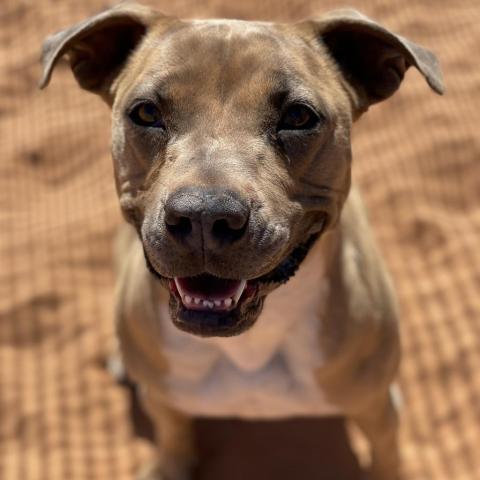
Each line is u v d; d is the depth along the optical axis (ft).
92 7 5.58
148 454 3.03
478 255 3.46
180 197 1.86
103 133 4.50
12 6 5.60
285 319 2.30
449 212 3.80
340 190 2.19
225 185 1.88
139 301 2.37
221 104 2.02
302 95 2.05
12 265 3.65
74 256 3.69
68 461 3.00
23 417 3.11
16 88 4.92
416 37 5.02
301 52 2.14
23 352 3.33
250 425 3.06
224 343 2.34
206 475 2.96
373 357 2.40
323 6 5.34
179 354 2.37
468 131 4.11
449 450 2.94
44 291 3.50
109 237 3.77
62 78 4.96
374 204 3.83
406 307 3.35
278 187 2.02
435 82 2.19
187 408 2.54
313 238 2.20
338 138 2.15
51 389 3.20
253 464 2.97
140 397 3.17
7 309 3.44
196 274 1.94
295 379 2.43
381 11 5.26
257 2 5.42
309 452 2.99
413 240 3.64
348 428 3.05
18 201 4.12
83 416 3.13
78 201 4.08
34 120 4.66
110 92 2.33
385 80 2.31
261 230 1.93
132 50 2.30
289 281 2.23
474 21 5.08
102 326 3.39
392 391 2.69
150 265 2.15
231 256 1.90
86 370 3.26
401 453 2.96
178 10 5.45
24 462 2.99
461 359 3.14
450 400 3.05
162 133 2.06
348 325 2.32
